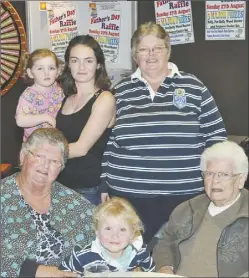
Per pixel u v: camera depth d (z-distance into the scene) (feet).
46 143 7.40
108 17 13.51
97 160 9.08
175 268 7.46
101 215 7.25
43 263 7.49
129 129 8.84
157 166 8.75
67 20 13.53
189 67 13.39
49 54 10.15
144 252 7.50
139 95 8.87
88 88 9.00
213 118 8.89
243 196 7.18
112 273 6.67
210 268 7.06
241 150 7.16
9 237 7.34
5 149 13.70
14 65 13.17
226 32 13.01
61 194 7.82
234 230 6.98
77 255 7.28
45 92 10.18
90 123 8.77
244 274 6.88
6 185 7.54
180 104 8.70
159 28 8.66
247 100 13.21
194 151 8.75
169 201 8.84
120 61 13.66
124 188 9.02
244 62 13.07
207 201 7.40
